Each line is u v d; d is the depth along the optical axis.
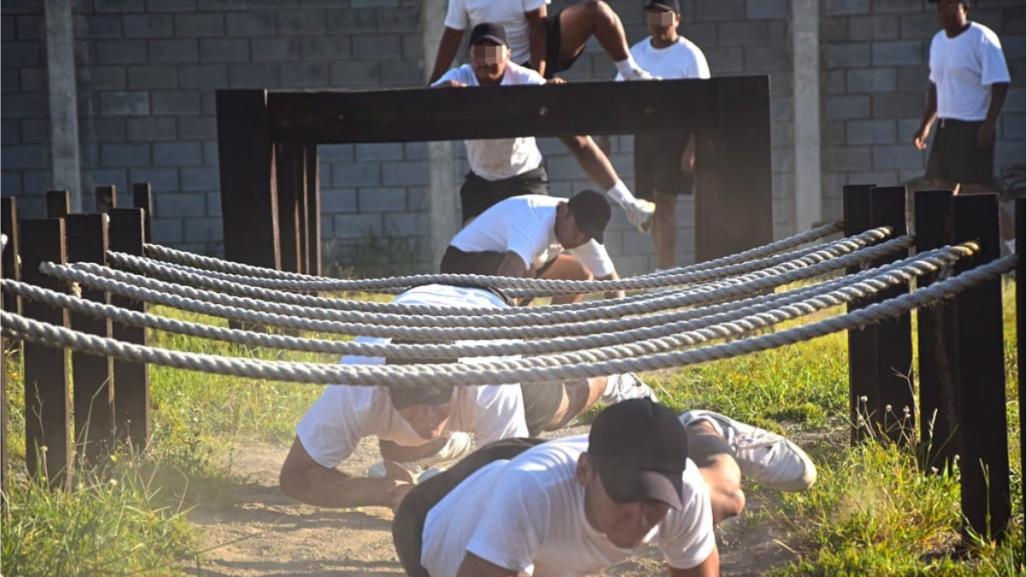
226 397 14.41
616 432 6.66
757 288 10.65
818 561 9.30
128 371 11.66
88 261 11.28
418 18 30.62
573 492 6.99
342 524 10.80
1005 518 9.46
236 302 10.58
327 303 11.29
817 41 30.42
